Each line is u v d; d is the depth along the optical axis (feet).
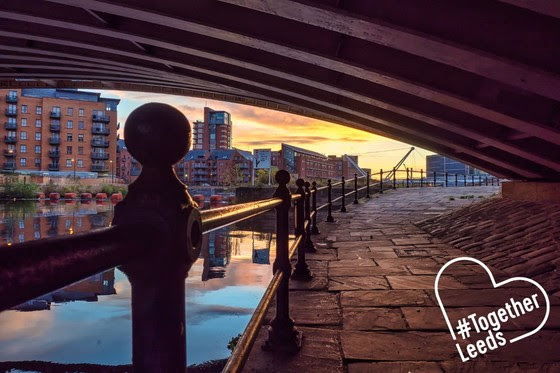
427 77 22.81
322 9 17.70
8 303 1.17
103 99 332.19
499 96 21.43
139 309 2.32
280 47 23.53
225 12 23.81
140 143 2.38
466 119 27.25
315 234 28.43
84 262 1.57
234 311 24.71
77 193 253.65
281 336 9.21
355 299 13.09
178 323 2.39
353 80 28.43
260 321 5.68
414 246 23.13
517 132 25.23
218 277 33.99
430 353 9.07
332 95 34.40
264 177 205.67
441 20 17.24
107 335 23.67
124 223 2.14
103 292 33.01
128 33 29.66
